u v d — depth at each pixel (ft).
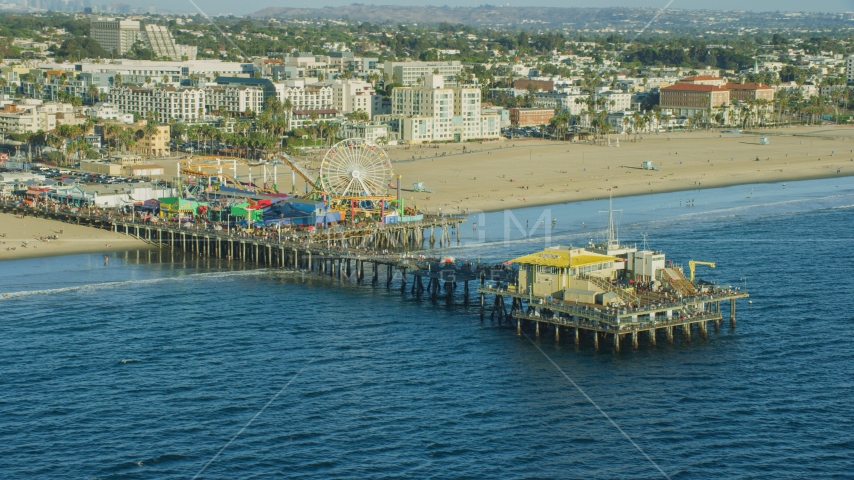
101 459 465.06
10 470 453.58
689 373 572.92
